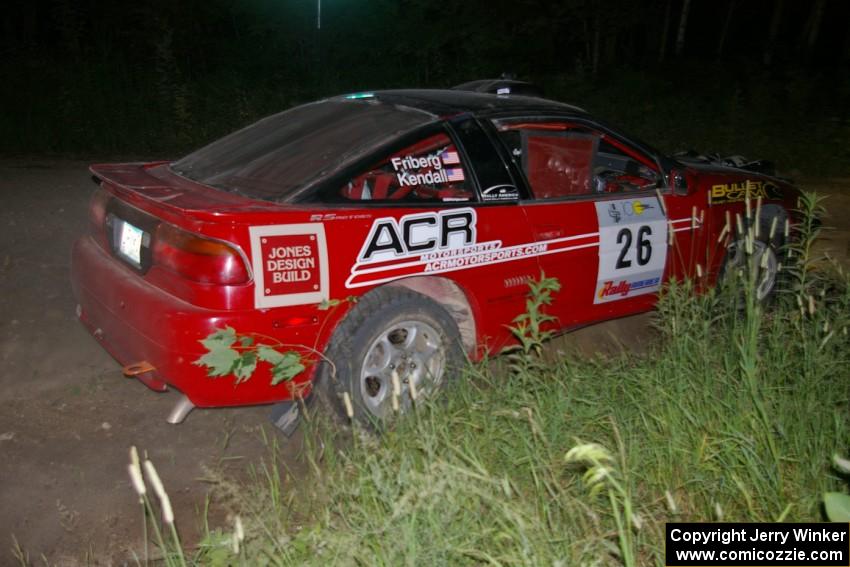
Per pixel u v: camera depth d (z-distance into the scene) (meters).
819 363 3.73
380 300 3.66
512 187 4.14
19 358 4.56
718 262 5.11
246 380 3.44
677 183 4.81
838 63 19.80
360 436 3.14
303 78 15.80
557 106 4.55
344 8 17.05
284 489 3.46
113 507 3.37
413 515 2.57
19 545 3.11
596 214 4.44
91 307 4.00
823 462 3.22
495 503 2.73
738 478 3.15
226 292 3.28
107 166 4.29
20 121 11.80
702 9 25.70
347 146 3.88
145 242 3.59
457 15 16.75
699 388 3.65
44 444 3.79
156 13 16.42
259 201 3.54
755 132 12.82
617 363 4.14
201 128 12.69
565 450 3.31
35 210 7.50
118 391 4.33
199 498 3.46
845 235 8.07
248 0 17.12
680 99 14.57
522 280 4.15
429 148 3.97
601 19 16.89
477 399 3.62
